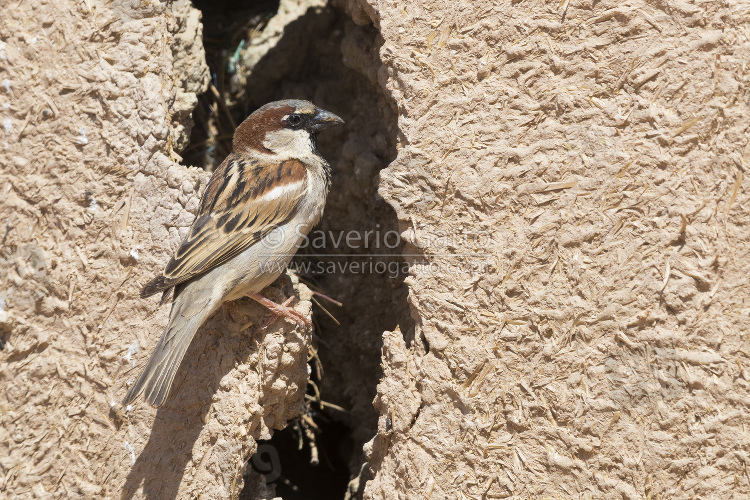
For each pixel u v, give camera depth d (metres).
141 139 8.09
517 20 7.73
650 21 7.41
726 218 7.02
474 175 7.64
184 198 8.04
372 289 11.15
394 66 8.05
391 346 7.66
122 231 7.99
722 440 6.77
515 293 7.35
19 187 7.88
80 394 7.76
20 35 8.05
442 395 7.38
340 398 11.52
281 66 11.95
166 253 7.99
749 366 6.81
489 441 7.20
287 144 8.91
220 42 12.38
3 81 7.96
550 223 7.36
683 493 6.79
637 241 7.14
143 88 8.14
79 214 7.97
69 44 8.09
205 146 11.85
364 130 11.11
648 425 6.88
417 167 7.80
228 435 7.52
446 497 7.23
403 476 7.37
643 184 7.21
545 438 7.09
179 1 9.88
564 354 7.13
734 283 6.94
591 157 7.38
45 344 7.79
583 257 7.23
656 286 7.02
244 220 7.82
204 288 7.52
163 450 7.61
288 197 8.13
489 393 7.27
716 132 7.12
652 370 6.93
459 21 7.92
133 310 7.91
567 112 7.52
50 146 7.98
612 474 6.90
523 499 7.06
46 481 7.62
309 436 11.16
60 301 7.84
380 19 8.15
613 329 7.06
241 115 12.26
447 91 7.88
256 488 8.76
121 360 7.81
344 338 11.38
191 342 7.88
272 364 7.73
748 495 6.72
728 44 7.20
